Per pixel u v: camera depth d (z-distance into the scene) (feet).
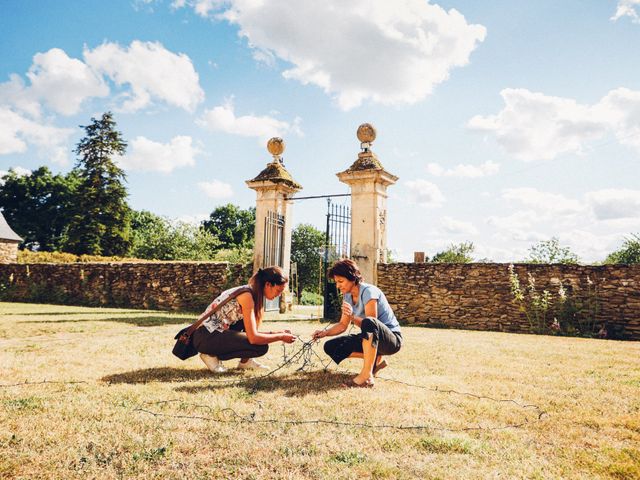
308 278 140.77
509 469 6.05
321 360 13.70
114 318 30.14
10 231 77.51
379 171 33.71
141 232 145.28
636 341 25.90
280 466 6.01
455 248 59.11
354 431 7.47
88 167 115.65
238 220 170.71
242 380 11.19
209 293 42.27
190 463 6.04
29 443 6.55
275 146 39.81
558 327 29.55
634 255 45.11
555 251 37.65
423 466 6.08
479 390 10.75
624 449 6.89
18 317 30.42
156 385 10.34
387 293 35.22
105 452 6.32
